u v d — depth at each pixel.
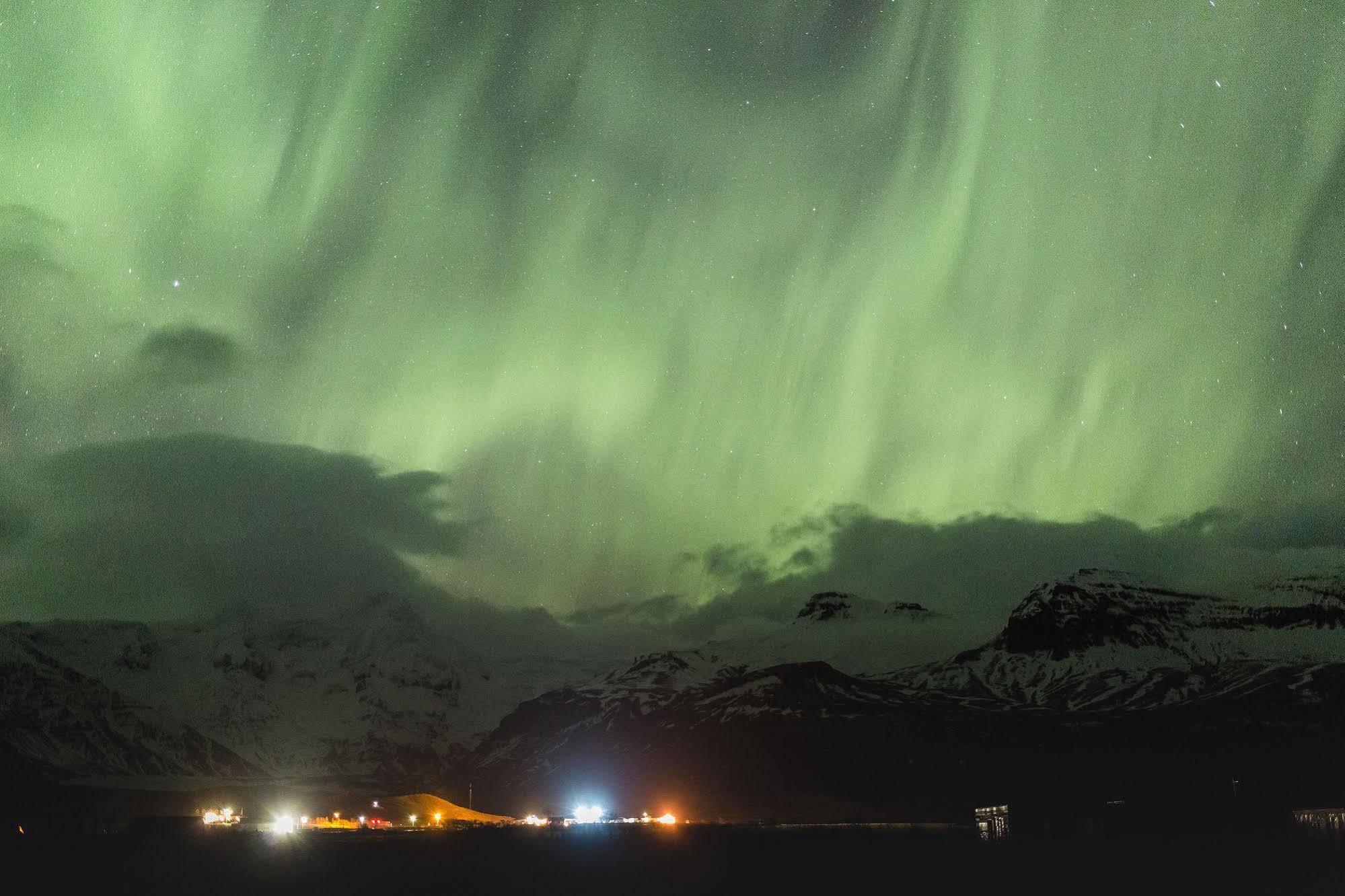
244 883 152.88
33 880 157.38
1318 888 131.62
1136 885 137.62
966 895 129.00
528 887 144.50
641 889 140.25
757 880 150.38
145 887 146.88
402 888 144.62
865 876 153.88
